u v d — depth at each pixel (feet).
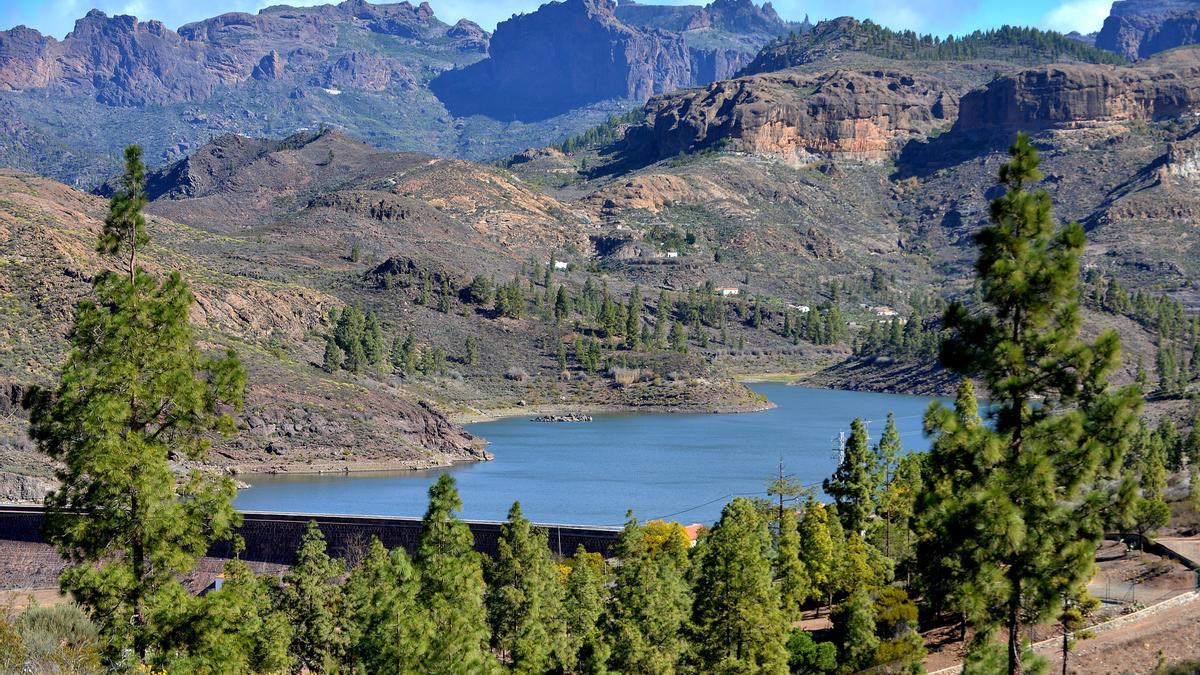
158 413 158.20
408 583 180.65
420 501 510.17
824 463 619.26
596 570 284.00
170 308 156.66
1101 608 224.53
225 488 158.71
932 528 132.57
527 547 238.89
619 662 223.30
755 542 229.45
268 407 652.89
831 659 241.96
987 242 131.64
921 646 217.36
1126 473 129.39
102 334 154.40
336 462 617.21
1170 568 247.29
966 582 128.77
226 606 151.84
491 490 542.16
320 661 235.20
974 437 127.24
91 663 123.24
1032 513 126.52
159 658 142.20
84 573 146.20
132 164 162.91
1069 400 129.18
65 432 152.87
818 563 274.16
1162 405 642.22
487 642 199.11
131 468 151.12
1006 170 133.49
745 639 225.56
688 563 284.82
